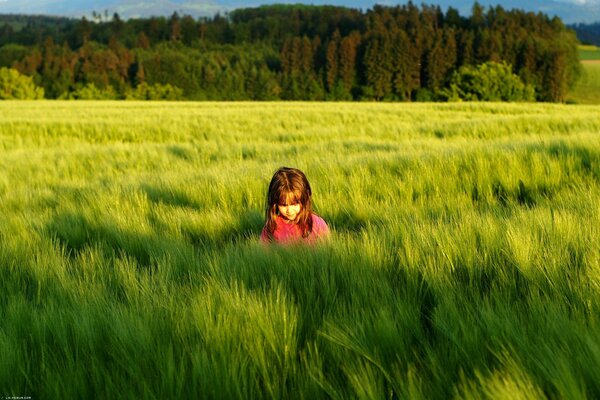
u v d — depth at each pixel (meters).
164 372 1.31
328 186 4.47
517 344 1.34
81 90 97.62
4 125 15.50
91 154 8.51
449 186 4.38
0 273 2.29
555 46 84.94
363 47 97.81
